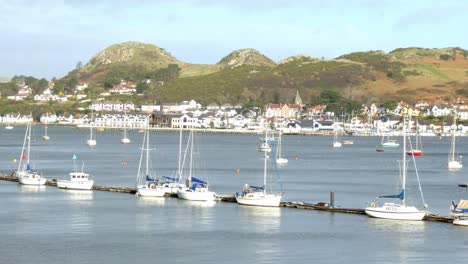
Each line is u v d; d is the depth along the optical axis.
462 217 120.50
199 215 126.44
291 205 135.62
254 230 114.00
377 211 124.88
